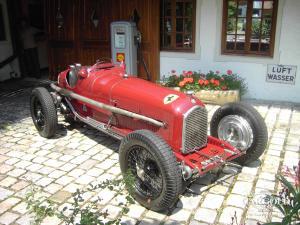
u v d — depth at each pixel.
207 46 7.88
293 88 7.43
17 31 9.86
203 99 7.32
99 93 5.01
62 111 5.82
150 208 3.77
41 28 11.15
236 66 7.75
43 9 9.97
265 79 7.59
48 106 5.47
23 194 4.14
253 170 4.56
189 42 8.10
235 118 4.43
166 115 4.05
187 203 3.91
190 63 8.14
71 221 2.97
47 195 4.11
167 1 8.04
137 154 3.80
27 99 8.05
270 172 4.51
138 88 4.57
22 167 4.79
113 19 8.57
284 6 7.04
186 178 3.68
